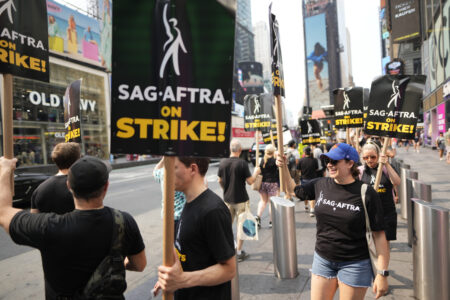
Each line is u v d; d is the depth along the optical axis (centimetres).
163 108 134
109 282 137
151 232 581
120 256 143
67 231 133
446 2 2109
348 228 207
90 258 136
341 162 211
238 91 9312
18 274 406
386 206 358
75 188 140
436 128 2744
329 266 217
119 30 133
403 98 346
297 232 542
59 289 136
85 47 2720
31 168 2022
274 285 347
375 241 203
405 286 331
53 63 2400
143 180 1442
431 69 2717
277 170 595
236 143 455
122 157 2992
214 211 151
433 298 285
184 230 158
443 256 280
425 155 2047
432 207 285
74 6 2628
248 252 455
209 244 151
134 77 134
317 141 731
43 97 2277
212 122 135
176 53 134
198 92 135
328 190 224
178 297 163
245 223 412
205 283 141
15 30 199
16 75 195
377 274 198
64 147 252
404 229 539
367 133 364
